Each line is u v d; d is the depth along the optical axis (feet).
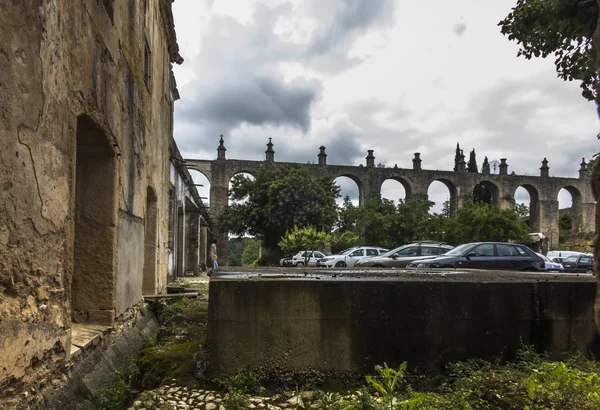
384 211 120.98
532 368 13.20
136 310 22.02
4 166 8.71
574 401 10.50
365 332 14.28
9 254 8.90
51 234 10.94
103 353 15.61
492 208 107.65
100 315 16.92
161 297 26.50
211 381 13.62
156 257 30.32
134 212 21.75
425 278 16.83
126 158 19.76
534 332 14.99
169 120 40.93
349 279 15.19
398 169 154.20
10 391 8.84
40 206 10.31
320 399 12.36
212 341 13.87
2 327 8.55
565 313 15.20
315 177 148.36
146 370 14.89
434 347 14.49
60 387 11.25
